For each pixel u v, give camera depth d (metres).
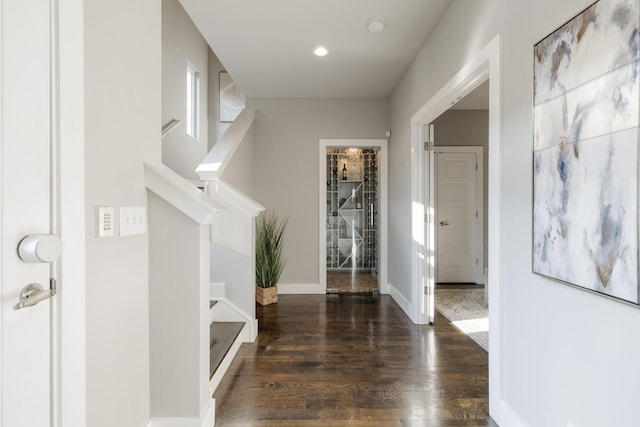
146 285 1.63
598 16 1.13
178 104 4.35
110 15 1.32
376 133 4.62
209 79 5.63
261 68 3.65
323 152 4.63
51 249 0.91
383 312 3.77
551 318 1.40
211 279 2.96
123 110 1.42
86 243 1.19
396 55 3.33
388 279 4.63
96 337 1.24
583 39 1.20
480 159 5.18
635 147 1.00
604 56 1.11
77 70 1.07
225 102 5.64
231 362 2.50
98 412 1.25
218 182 2.90
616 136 1.06
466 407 1.95
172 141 4.18
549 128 1.38
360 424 1.80
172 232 1.67
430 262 3.40
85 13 1.18
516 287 1.65
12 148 0.86
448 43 2.54
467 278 5.23
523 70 1.59
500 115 1.78
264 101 4.62
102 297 1.28
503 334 1.76
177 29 4.30
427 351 2.71
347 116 4.63
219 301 2.94
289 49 3.21
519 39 1.62
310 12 2.60
